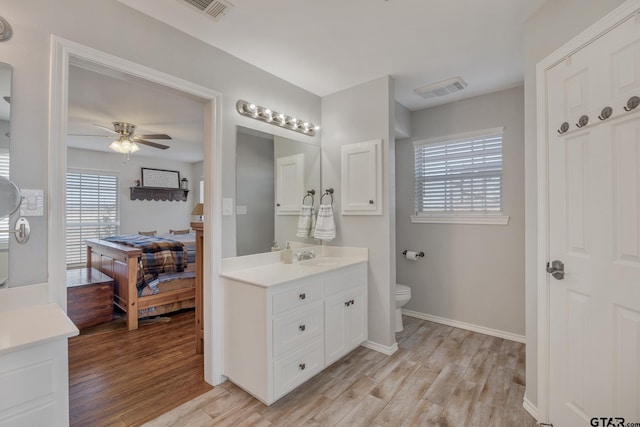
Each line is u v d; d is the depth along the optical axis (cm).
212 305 216
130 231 612
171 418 182
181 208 689
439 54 235
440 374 232
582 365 150
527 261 190
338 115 303
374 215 278
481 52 233
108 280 347
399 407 193
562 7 163
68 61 153
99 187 572
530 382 187
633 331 126
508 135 299
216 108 218
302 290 210
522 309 291
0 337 109
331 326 235
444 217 336
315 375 231
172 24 193
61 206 149
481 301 315
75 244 544
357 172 286
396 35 209
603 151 138
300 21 192
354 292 262
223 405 195
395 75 270
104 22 165
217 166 218
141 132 435
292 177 283
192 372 234
